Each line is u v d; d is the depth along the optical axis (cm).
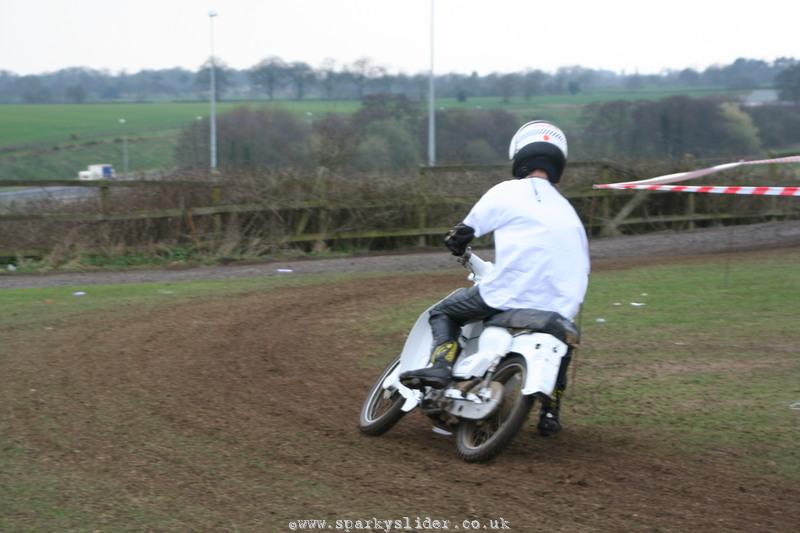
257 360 1945
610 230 4681
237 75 15625
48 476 1180
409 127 9200
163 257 3934
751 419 1449
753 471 1198
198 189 4069
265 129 9388
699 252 3956
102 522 1016
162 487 1135
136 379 1761
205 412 1516
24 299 2839
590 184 4656
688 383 1691
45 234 3881
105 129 15000
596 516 1031
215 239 4016
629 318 2353
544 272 1252
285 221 4191
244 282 3219
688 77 15212
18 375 1794
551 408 1334
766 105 9775
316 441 1352
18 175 11900
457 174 4494
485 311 1287
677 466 1222
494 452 1205
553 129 1346
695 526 1004
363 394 1669
